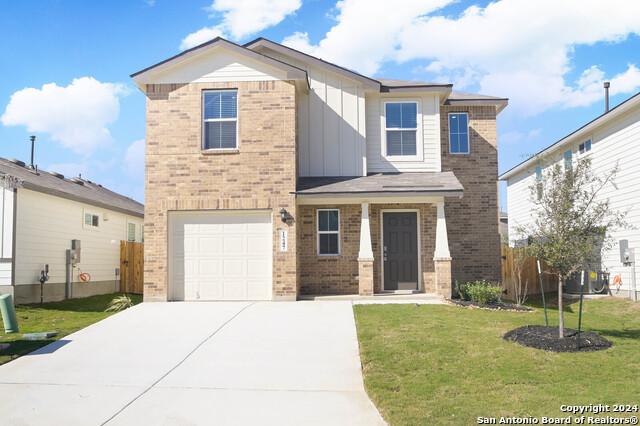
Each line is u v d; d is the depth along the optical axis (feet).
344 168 49.47
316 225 48.39
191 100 45.27
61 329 35.83
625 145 52.06
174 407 21.20
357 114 49.80
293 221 43.93
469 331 30.94
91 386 23.70
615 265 54.75
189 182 44.70
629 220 51.49
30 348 29.91
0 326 37.37
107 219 66.74
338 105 49.93
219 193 44.50
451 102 55.62
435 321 33.63
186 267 44.83
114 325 35.01
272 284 43.75
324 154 49.57
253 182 44.42
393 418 19.21
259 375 24.95
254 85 45.11
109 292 66.74
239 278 44.60
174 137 45.06
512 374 23.43
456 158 55.57
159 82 45.52
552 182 30.14
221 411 20.72
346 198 44.45
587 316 40.24
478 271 54.13
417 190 43.50
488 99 55.88
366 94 51.13
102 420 19.92
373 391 22.13
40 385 23.88
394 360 25.81
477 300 42.57
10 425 19.44
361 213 47.65
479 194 55.16
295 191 44.24
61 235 55.26
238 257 44.70
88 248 61.41
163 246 44.27
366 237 45.24
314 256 48.14
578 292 58.54
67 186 61.26
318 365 26.25
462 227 54.54
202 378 24.62
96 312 46.14
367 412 20.44
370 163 50.67
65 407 21.25
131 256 64.34
